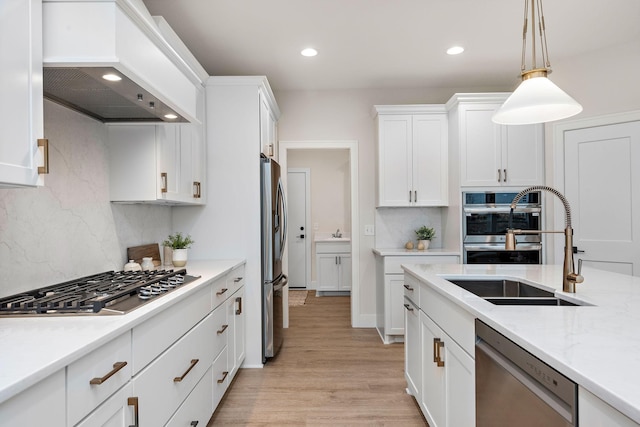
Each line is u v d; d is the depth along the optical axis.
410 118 3.91
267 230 3.13
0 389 0.74
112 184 2.22
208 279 2.03
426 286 2.06
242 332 2.98
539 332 1.08
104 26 1.35
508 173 3.63
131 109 1.93
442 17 2.71
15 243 1.55
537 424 0.97
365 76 3.83
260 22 2.75
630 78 3.17
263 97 3.27
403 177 3.91
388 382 2.78
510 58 3.43
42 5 1.34
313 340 3.74
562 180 3.51
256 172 3.09
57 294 1.53
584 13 2.68
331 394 2.59
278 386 2.72
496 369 1.21
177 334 1.64
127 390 1.24
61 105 1.82
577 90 3.42
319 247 5.98
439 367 1.82
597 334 1.05
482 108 3.63
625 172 3.21
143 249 2.56
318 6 2.55
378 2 2.51
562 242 3.50
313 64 3.52
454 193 3.74
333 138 4.22
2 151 1.08
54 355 0.93
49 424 0.89
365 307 4.23
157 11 2.59
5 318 1.26
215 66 3.54
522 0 2.50
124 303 1.46
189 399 1.79
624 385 0.72
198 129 2.89
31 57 1.21
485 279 2.15
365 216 4.22
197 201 2.85
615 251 3.25
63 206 1.84
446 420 1.73
